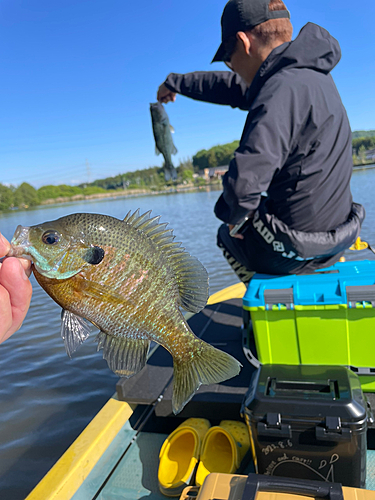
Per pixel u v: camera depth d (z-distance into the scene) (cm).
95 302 112
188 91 390
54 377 401
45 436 306
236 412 217
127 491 195
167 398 224
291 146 216
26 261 105
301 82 212
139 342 122
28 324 563
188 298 129
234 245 272
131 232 116
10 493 250
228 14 249
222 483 138
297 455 161
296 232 230
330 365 194
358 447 154
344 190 235
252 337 265
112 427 211
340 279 210
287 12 245
